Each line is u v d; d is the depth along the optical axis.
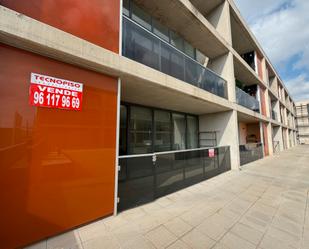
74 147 2.74
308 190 4.84
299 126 41.50
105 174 3.11
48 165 2.46
